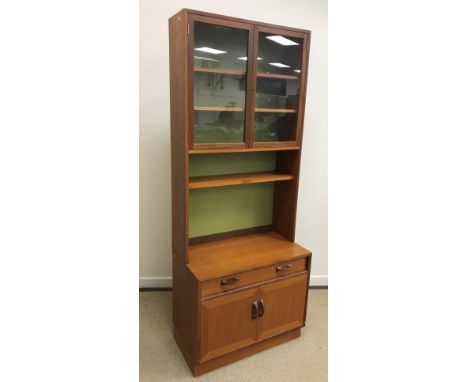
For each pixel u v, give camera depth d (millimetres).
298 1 2357
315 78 2508
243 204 2439
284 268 2037
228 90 1859
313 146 2627
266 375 1919
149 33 2207
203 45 1745
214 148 1843
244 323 1946
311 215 2773
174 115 1879
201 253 2086
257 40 1827
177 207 1973
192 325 1858
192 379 1872
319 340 2236
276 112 2068
